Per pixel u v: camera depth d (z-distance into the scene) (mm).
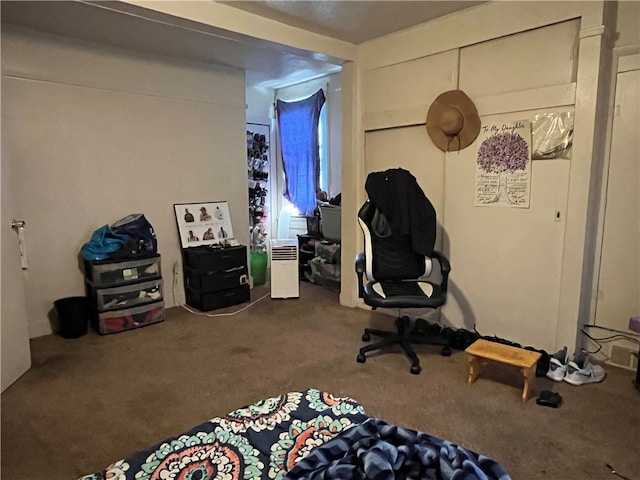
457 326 3291
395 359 2863
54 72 3258
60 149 3350
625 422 2100
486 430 2045
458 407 2254
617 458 1833
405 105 3438
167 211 4031
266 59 4086
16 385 2514
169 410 2246
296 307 4023
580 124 2529
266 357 2902
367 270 2855
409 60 3355
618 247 2650
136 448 1932
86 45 3391
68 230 3447
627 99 2531
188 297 4148
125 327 3426
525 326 2920
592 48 2441
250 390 2451
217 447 1350
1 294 2430
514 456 1850
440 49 3139
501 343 2697
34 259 3289
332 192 5270
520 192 2852
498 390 2436
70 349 3053
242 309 3979
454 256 3252
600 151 2627
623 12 2504
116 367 2758
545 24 2629
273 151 5918
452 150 3164
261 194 5785
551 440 1960
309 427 1446
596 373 2523
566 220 2654
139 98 3738
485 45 2938
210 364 2797
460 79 3092
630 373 2617
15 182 3150
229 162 4441
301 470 1176
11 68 3064
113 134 3617
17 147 3146
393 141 3582
